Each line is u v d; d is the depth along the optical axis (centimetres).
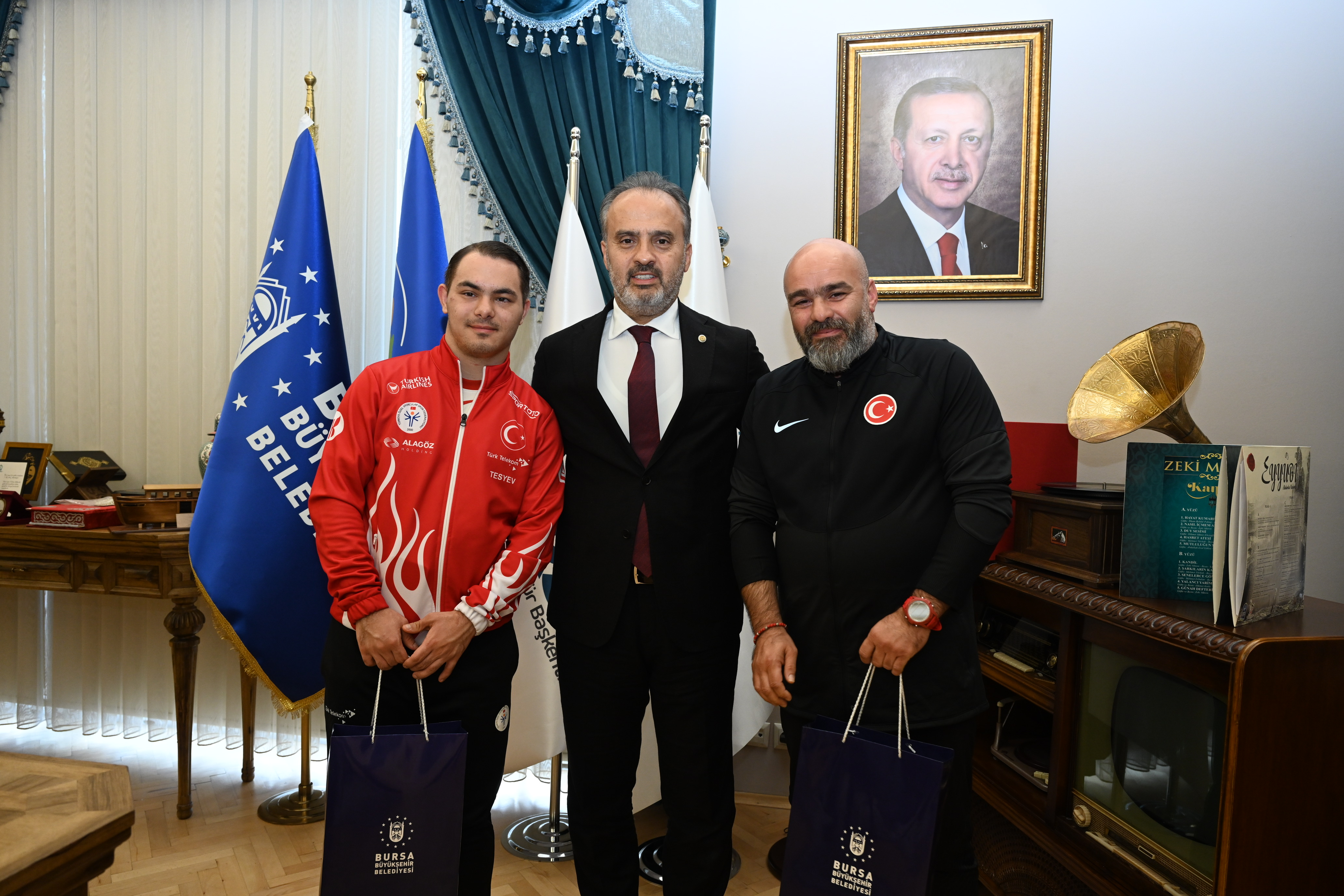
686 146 246
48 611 276
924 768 112
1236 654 123
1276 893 125
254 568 203
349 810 118
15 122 271
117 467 259
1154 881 141
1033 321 241
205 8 263
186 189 264
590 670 152
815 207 249
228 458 206
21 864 70
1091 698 161
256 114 263
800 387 147
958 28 238
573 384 157
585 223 241
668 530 149
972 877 139
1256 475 138
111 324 270
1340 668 126
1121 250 236
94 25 267
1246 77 230
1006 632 195
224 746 271
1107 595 155
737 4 250
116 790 87
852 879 115
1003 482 130
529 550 145
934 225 242
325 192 260
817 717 127
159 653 270
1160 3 233
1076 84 237
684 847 151
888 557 132
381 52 259
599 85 241
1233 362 232
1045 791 174
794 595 139
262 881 195
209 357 265
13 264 273
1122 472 236
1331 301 228
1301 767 125
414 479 142
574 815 155
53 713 275
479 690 143
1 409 273
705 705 151
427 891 119
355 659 139
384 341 262
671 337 160
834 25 247
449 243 257
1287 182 229
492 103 240
